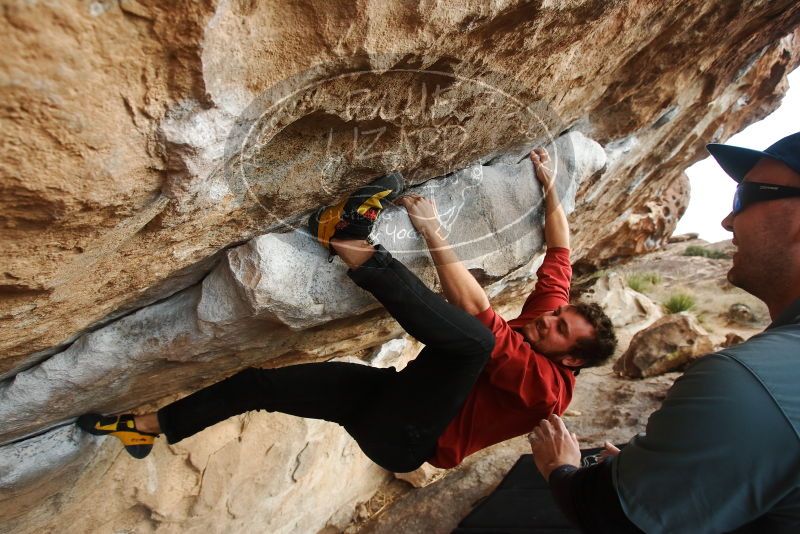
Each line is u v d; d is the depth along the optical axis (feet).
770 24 7.22
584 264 21.48
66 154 2.27
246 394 5.77
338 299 5.23
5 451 5.53
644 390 17.84
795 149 3.29
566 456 4.59
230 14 2.29
